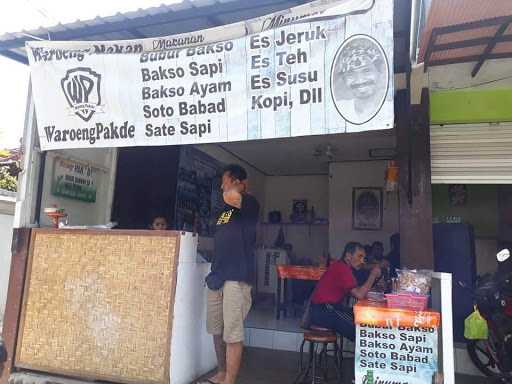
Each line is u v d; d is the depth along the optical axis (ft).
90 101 12.23
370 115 9.70
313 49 10.24
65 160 15.48
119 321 12.02
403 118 11.60
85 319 12.37
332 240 25.96
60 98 12.53
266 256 25.39
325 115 10.11
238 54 10.91
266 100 10.63
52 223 14.89
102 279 12.37
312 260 27.27
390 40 9.58
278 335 17.04
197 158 20.92
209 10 11.51
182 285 12.00
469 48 10.69
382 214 25.38
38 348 12.69
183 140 11.37
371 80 9.71
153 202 18.47
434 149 11.92
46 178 14.75
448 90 11.82
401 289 10.14
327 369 13.61
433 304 11.20
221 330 12.16
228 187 12.29
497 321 12.65
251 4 11.18
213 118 11.10
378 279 15.08
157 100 11.62
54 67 12.57
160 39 11.75
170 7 11.50
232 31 11.14
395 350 9.45
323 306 12.95
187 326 12.29
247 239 11.96
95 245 12.61
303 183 29.84
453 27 9.32
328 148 22.00
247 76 10.82
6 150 30.76
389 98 9.55
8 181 28.45
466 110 11.66
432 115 11.81
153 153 18.60
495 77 11.59
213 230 22.59
